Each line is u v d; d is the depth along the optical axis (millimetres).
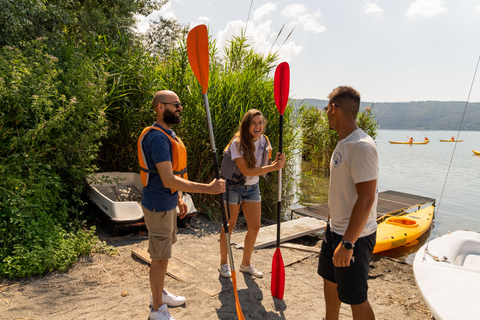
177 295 3086
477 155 26391
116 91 6016
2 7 5910
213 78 6195
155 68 6656
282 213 7281
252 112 3010
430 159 22531
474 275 2705
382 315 2990
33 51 4965
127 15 12641
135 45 6832
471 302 2311
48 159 4500
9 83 4055
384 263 4438
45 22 7750
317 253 4500
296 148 7168
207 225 5496
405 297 3402
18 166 3865
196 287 3242
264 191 6789
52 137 4438
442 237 4066
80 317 2660
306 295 3268
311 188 10523
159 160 2320
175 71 6359
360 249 1910
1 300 2865
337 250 1816
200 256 4117
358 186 1798
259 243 4586
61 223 4309
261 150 3312
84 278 3348
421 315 3016
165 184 2326
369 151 1772
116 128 6145
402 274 4105
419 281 2678
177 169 2525
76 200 4656
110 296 3004
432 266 2877
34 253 3475
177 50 6387
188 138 6148
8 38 6188
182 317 2738
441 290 2486
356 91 1959
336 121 2004
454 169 17312
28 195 3920
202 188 2352
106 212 4672
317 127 13133
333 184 2018
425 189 11656
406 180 13570
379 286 3684
